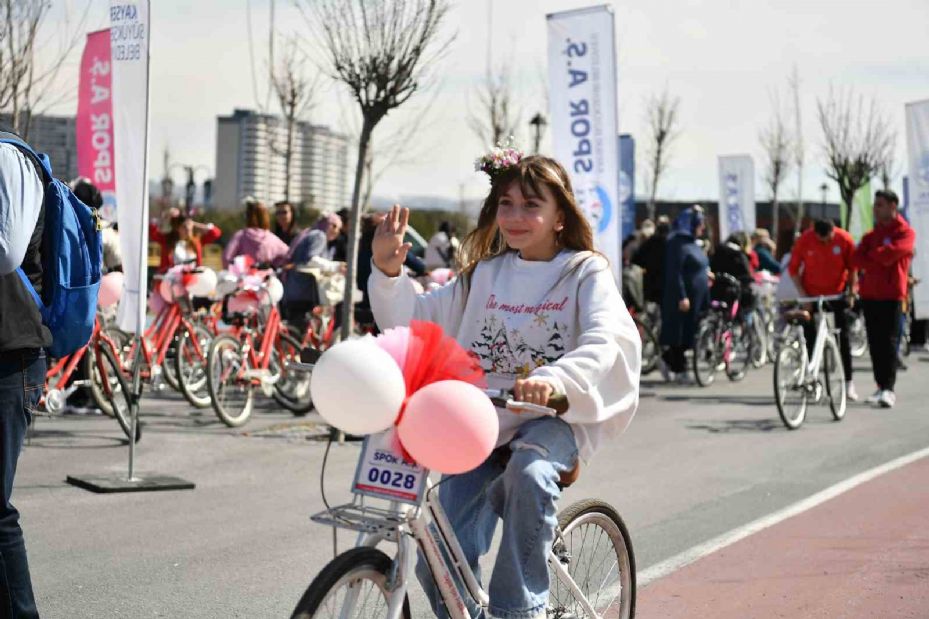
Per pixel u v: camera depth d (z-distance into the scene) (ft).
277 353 35.55
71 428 31.65
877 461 29.76
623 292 50.93
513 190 12.16
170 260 44.57
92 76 34.22
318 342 38.58
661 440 32.91
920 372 55.47
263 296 34.12
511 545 10.90
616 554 13.58
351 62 30.94
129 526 21.33
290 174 66.54
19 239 12.39
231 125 165.89
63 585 17.53
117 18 25.68
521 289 12.24
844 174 96.02
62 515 22.02
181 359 34.30
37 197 12.68
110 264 31.50
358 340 10.45
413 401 10.25
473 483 11.91
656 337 52.37
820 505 24.06
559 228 12.35
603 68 35.01
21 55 42.45
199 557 19.31
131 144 25.64
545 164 12.22
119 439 30.30
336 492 24.72
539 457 11.10
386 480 10.45
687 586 17.92
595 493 25.21
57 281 13.37
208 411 35.78
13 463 12.89
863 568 18.98
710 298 49.42
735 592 17.60
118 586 17.56
